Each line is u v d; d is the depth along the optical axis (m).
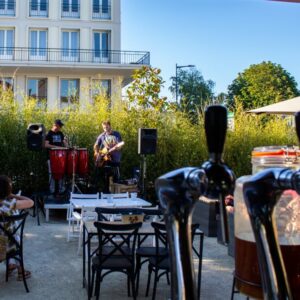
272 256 0.82
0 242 4.14
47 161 9.95
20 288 4.66
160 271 5.26
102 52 27.16
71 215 7.16
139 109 10.86
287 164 1.86
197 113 11.38
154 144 9.03
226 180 0.78
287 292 0.81
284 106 7.66
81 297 4.41
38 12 26.88
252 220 0.83
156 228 4.06
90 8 27.23
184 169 0.79
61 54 26.73
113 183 9.34
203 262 5.67
